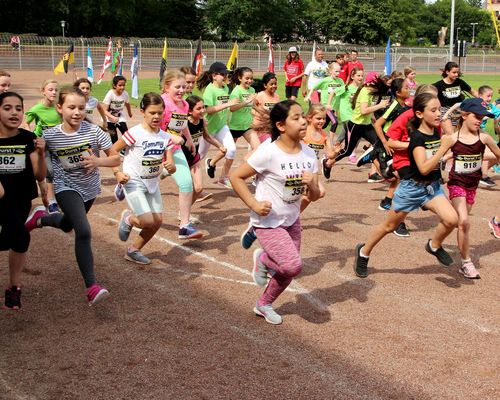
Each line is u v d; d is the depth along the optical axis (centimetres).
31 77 3981
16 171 507
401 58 6209
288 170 484
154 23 7469
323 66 1827
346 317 529
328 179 1114
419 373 435
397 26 8431
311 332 498
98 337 484
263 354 459
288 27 8088
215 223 816
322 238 762
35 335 487
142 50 5412
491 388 418
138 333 492
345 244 739
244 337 487
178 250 702
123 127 1212
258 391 408
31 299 557
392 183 884
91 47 5222
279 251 487
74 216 534
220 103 941
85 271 525
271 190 491
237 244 727
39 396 401
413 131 582
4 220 507
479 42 11738
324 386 416
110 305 546
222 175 1014
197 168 816
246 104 934
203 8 8000
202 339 483
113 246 711
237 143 1555
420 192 581
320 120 763
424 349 472
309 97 1358
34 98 2534
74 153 545
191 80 816
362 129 1016
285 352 463
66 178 554
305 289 594
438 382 424
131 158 618
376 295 581
